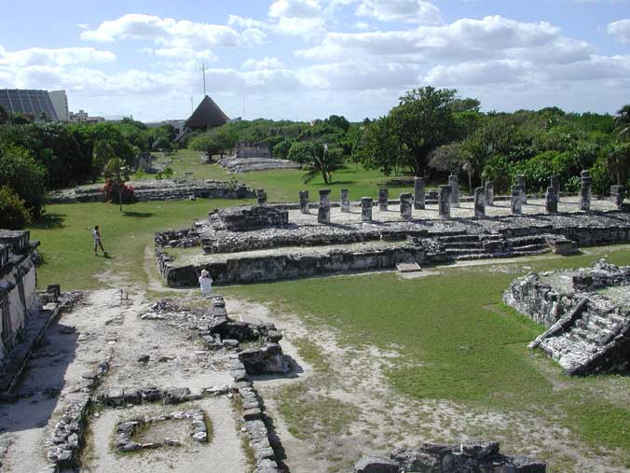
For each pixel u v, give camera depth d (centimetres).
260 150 10912
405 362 1938
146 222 4491
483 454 1124
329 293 2759
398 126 6675
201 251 3300
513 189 4053
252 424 1396
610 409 1596
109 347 1897
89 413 1477
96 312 2288
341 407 1620
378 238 3506
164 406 1521
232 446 1327
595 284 2277
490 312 2444
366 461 1124
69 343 1934
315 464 1335
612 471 1309
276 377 1830
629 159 4809
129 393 1547
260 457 1255
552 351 1962
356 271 3167
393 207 4469
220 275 2977
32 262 2186
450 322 2325
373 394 1703
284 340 2156
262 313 2475
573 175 5547
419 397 1680
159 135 15562
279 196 5931
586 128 8775
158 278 3033
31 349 1841
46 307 2239
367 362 1939
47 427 1386
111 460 1278
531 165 5656
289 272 3080
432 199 4878
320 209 3794
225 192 5841
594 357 1822
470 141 6156
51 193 5625
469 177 5869
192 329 2062
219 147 11375
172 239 3656
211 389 1586
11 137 6431
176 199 5609
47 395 1546
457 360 1947
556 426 1508
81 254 3469
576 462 1344
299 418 1555
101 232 4106
